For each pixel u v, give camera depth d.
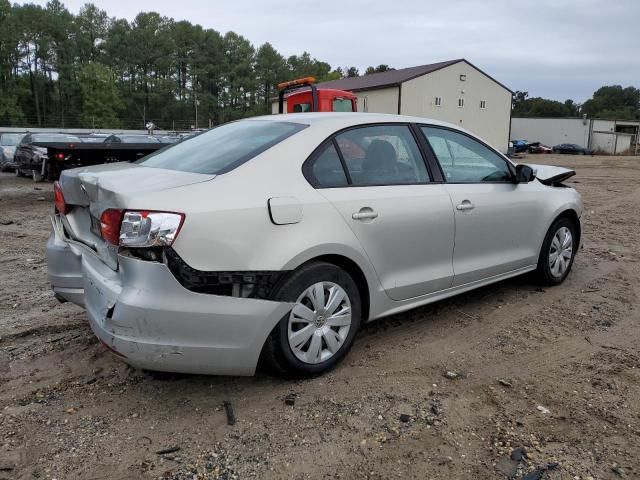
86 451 2.73
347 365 3.64
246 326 2.99
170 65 97.50
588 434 2.86
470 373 3.55
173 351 2.86
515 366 3.65
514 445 2.77
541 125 68.81
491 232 4.46
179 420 3.01
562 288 5.34
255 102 102.94
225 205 2.96
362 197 3.55
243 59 101.81
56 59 91.62
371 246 3.59
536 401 3.19
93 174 3.33
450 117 47.75
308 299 3.31
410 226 3.80
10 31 84.44
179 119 96.38
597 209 11.43
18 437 2.84
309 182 3.37
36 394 3.28
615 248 7.25
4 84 84.75
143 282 2.82
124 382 3.43
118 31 97.88
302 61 113.56
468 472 2.57
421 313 4.63
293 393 3.29
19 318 4.50
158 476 2.55
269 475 2.55
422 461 2.65
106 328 2.91
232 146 3.56
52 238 3.82
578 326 4.35
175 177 3.16
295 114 4.10
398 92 44.50
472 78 48.41
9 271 6.03
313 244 3.23
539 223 4.95
